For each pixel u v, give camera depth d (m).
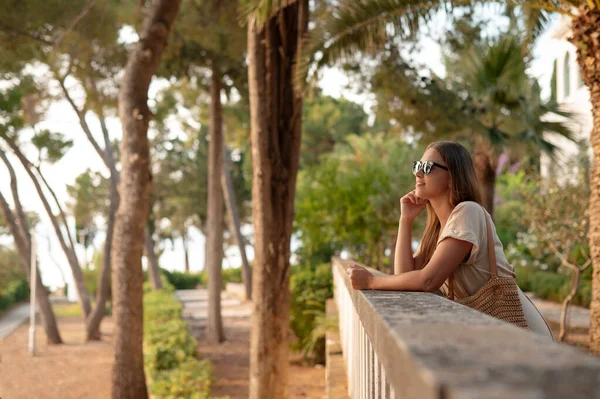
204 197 48.97
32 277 18.50
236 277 42.56
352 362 3.86
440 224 2.75
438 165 2.53
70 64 16.19
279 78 8.01
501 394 0.54
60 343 19.72
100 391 12.86
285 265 7.81
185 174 48.12
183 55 18.20
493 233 2.36
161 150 45.94
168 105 22.81
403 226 2.86
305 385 10.98
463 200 2.49
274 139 7.86
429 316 1.22
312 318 12.95
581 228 10.42
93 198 49.25
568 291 14.79
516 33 11.54
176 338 12.24
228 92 19.47
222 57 18.09
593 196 5.54
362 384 2.82
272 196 7.81
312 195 14.61
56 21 14.33
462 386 0.58
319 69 7.45
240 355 16.12
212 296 18.50
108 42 15.38
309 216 14.52
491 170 13.51
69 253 21.39
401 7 6.98
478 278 2.33
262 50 7.86
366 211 13.75
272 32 7.88
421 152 14.61
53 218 20.94
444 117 13.02
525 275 18.11
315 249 16.38
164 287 34.59
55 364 16.06
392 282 2.27
